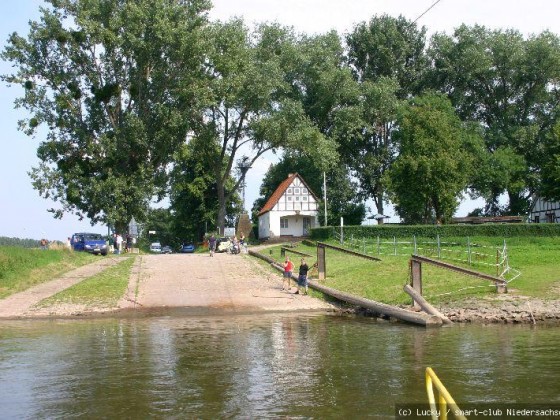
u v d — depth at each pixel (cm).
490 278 2741
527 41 8100
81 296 3159
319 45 7894
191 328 2373
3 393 1380
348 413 1181
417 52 8500
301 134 6850
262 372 1553
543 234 5566
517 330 2177
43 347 1962
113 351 1881
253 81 6644
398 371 1525
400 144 7656
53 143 5769
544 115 8325
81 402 1297
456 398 1261
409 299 2773
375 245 5097
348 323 2475
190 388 1398
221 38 6284
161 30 5569
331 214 8344
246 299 3144
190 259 4997
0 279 3438
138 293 3294
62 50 5756
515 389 1321
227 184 9100
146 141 5769
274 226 8338
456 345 1869
